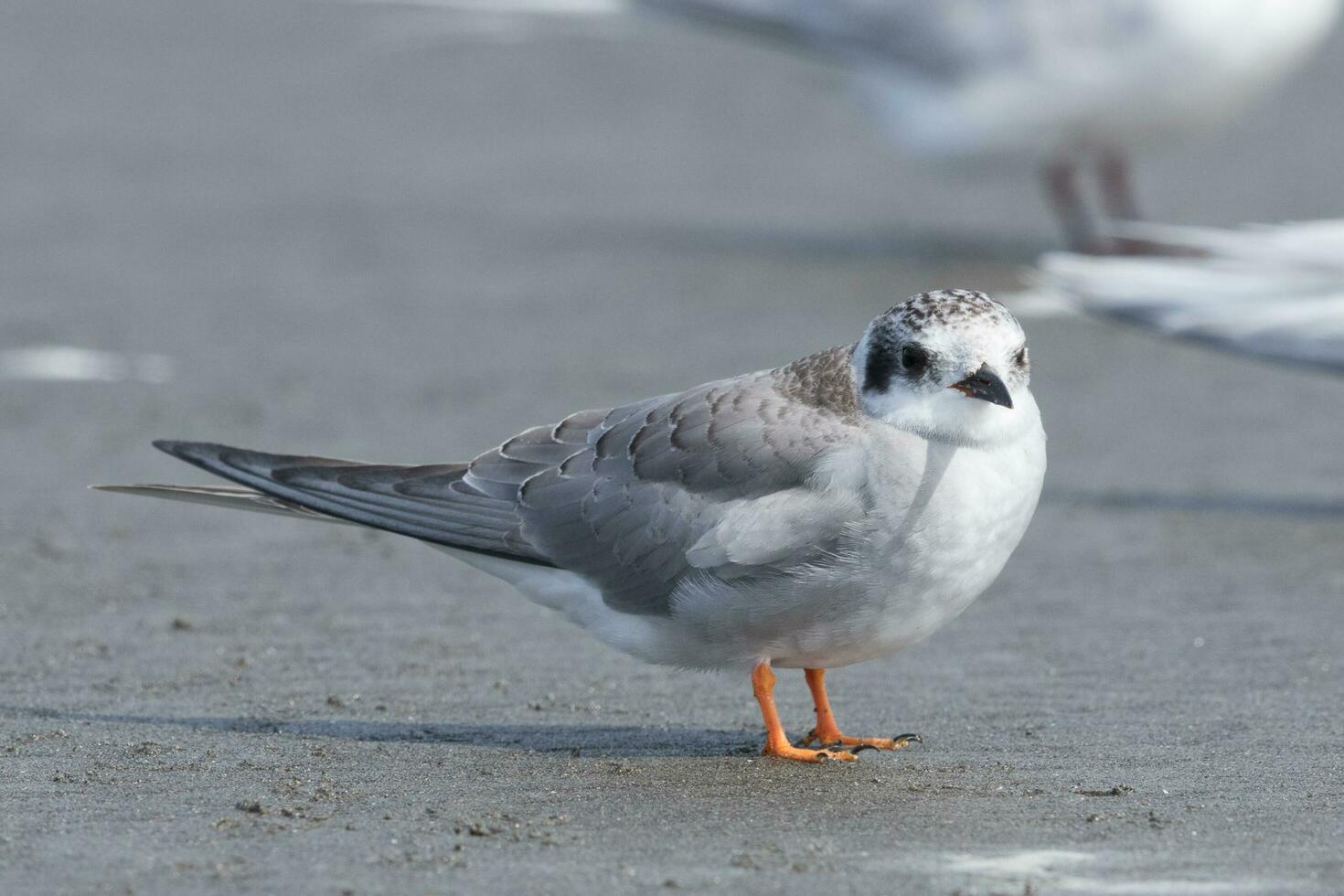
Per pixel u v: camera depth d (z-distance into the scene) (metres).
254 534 13.04
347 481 9.36
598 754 8.80
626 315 19.31
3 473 14.30
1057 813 7.85
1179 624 11.16
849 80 22.23
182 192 25.17
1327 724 9.23
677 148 28.67
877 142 29.36
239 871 7.04
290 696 9.73
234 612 11.30
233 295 20.06
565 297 20.08
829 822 7.75
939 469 8.38
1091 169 22.00
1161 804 7.97
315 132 29.27
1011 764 8.63
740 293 20.30
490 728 9.23
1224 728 9.20
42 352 17.80
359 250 22.20
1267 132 27.92
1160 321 14.95
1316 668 10.25
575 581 9.12
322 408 16.08
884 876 7.04
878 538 8.41
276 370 17.28
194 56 34.41
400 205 24.69
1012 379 8.48
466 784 8.29
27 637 10.70
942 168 21.91
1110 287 15.22
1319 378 17.36
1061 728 9.26
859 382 8.65
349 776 8.38
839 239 23.09
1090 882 6.95
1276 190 24.31
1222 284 14.86
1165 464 14.92
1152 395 16.94
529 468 9.28
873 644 8.73
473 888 6.89
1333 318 14.27
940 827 7.66
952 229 23.72
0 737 8.90
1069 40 20.55
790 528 8.48
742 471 8.65
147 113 30.20
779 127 30.25
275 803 7.93
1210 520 13.44
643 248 22.44
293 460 9.44
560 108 31.11
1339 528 13.19
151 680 9.95
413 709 9.54
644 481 8.90
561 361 17.56
